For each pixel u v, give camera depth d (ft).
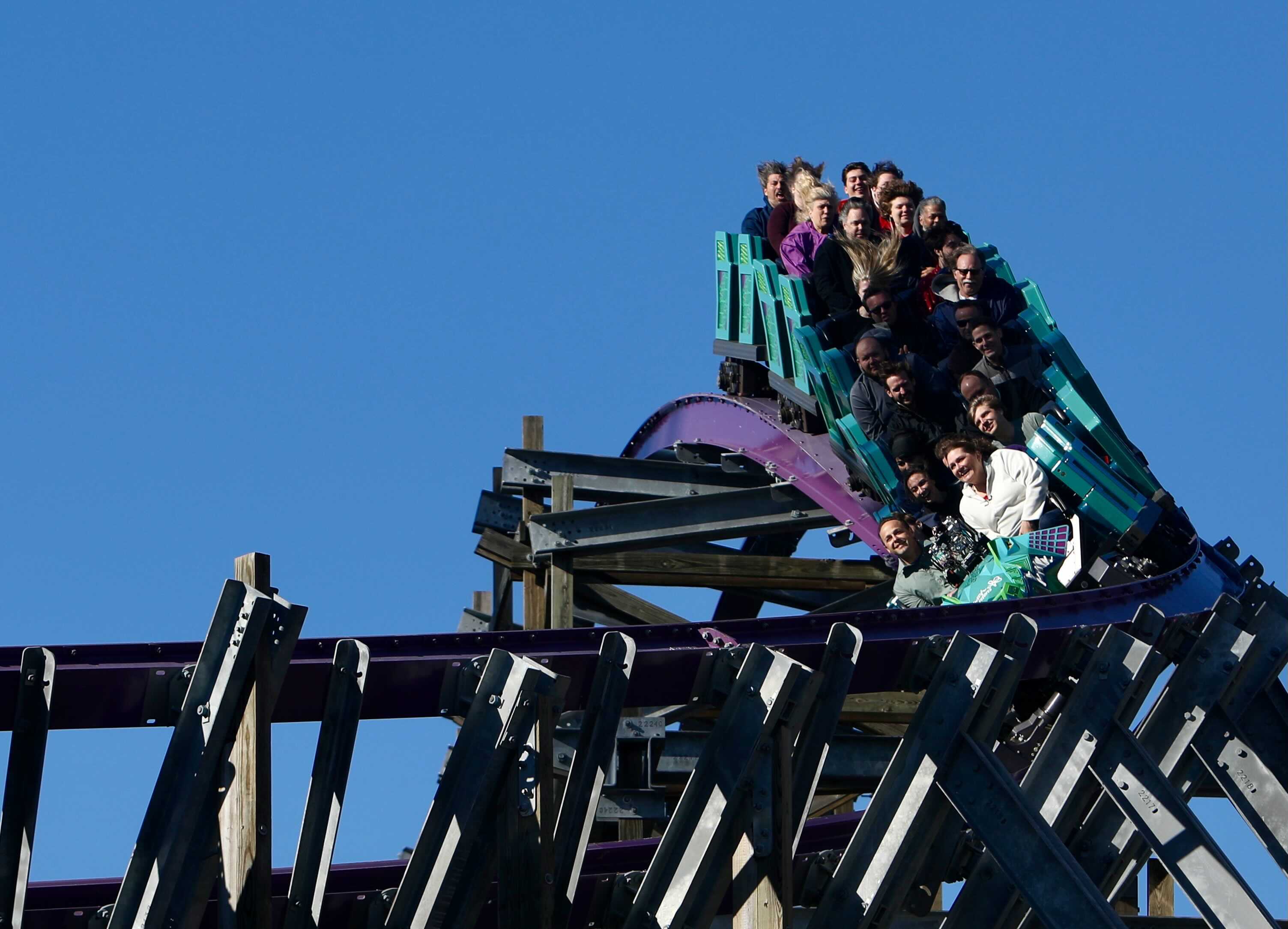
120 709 53.16
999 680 60.39
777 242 116.57
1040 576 80.33
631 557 103.65
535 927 52.31
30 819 50.98
